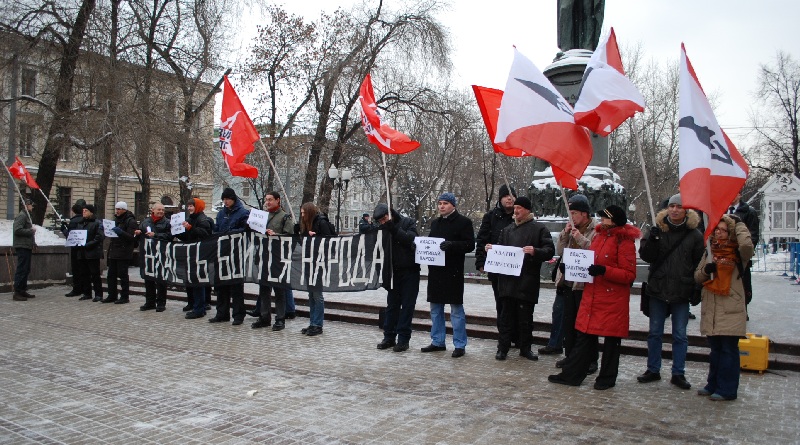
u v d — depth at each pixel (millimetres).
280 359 7375
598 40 15320
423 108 28297
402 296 7996
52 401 5566
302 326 9820
